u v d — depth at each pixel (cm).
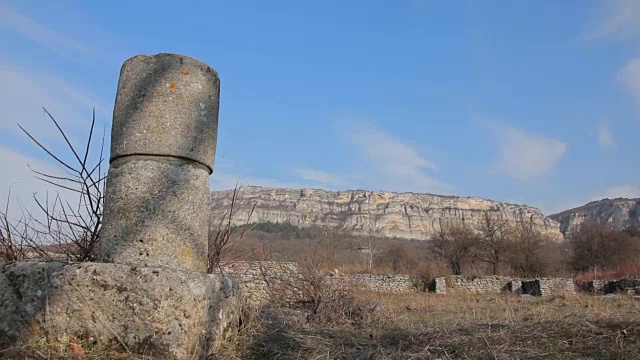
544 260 3581
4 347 348
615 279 2261
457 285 2503
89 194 539
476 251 3719
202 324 376
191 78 449
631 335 452
